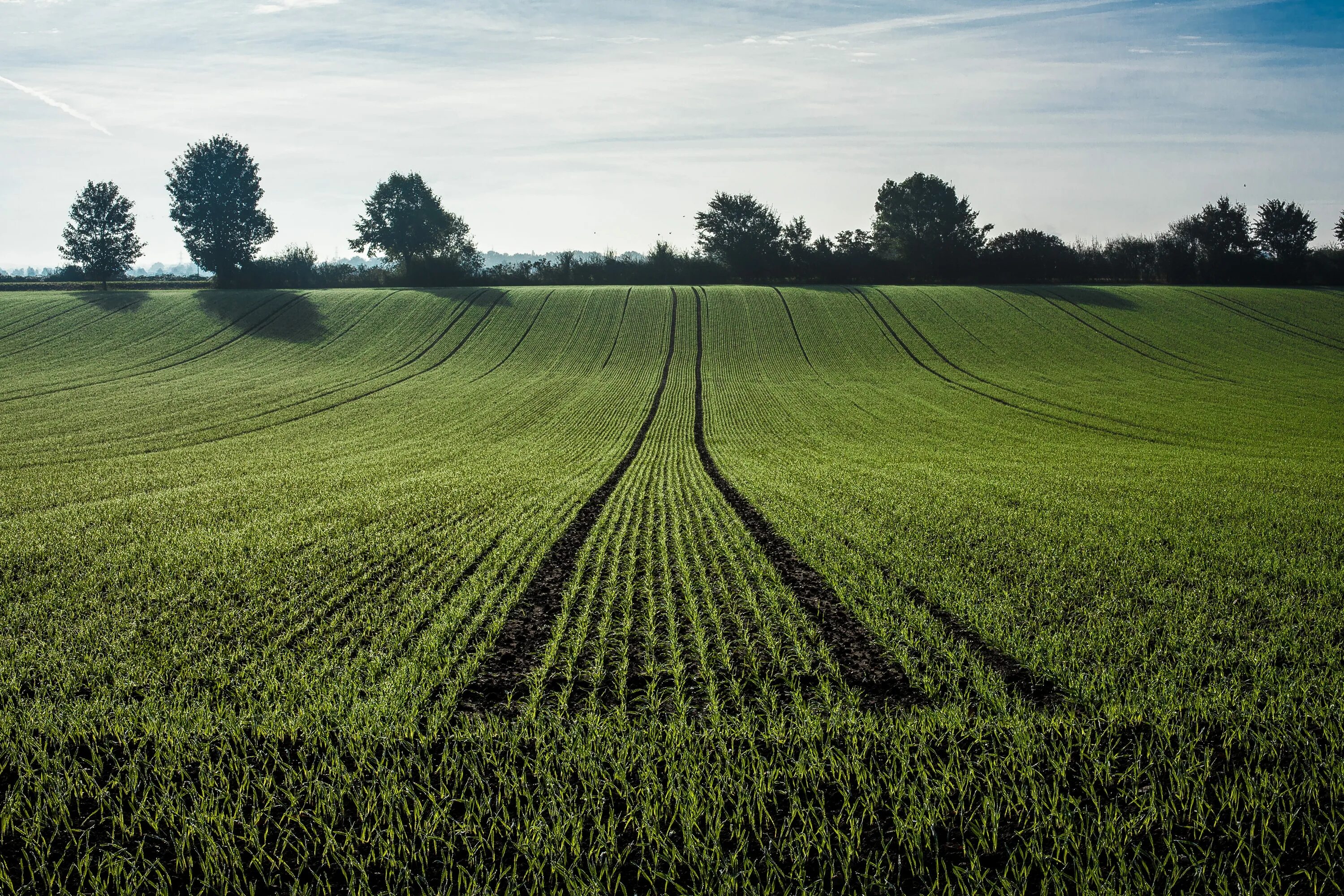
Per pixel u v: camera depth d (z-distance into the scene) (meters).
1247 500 17.30
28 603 10.94
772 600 10.46
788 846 5.31
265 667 8.52
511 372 50.94
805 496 18.33
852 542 13.67
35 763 6.52
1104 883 4.82
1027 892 4.87
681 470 23.88
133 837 5.54
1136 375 47.69
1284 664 8.20
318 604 10.77
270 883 5.09
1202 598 10.40
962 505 16.98
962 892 4.84
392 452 28.25
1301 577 11.20
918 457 26.53
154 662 8.69
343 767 6.24
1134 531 14.33
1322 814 5.48
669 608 10.31
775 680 8.14
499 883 4.92
